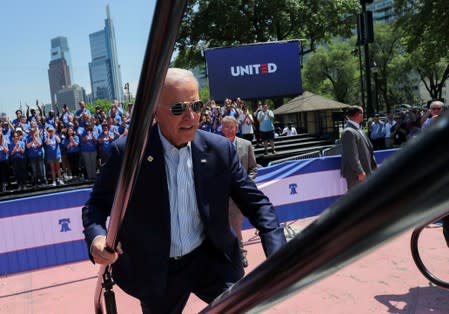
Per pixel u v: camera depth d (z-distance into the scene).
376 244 0.36
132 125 0.89
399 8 29.09
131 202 1.98
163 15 0.53
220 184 2.06
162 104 1.91
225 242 2.12
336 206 0.39
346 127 5.75
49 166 12.95
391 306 3.79
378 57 51.84
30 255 5.52
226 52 19.23
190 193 2.05
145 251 2.03
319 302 3.96
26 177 12.48
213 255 2.16
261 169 6.43
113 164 2.03
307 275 0.47
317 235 0.41
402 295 3.97
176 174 2.03
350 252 0.39
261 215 2.06
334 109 22.55
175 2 0.51
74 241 5.69
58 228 5.62
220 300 0.76
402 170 0.30
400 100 61.81
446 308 3.68
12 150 12.25
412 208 0.31
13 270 5.45
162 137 2.01
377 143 18.16
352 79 56.31
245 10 31.12
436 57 28.52
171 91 1.89
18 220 5.47
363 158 5.64
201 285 2.17
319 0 32.03
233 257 2.17
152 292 2.06
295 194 6.64
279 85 19.50
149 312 2.13
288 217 6.59
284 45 19.47
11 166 13.54
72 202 5.67
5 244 5.42
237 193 2.14
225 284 2.11
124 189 1.16
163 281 2.05
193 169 2.03
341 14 33.28
